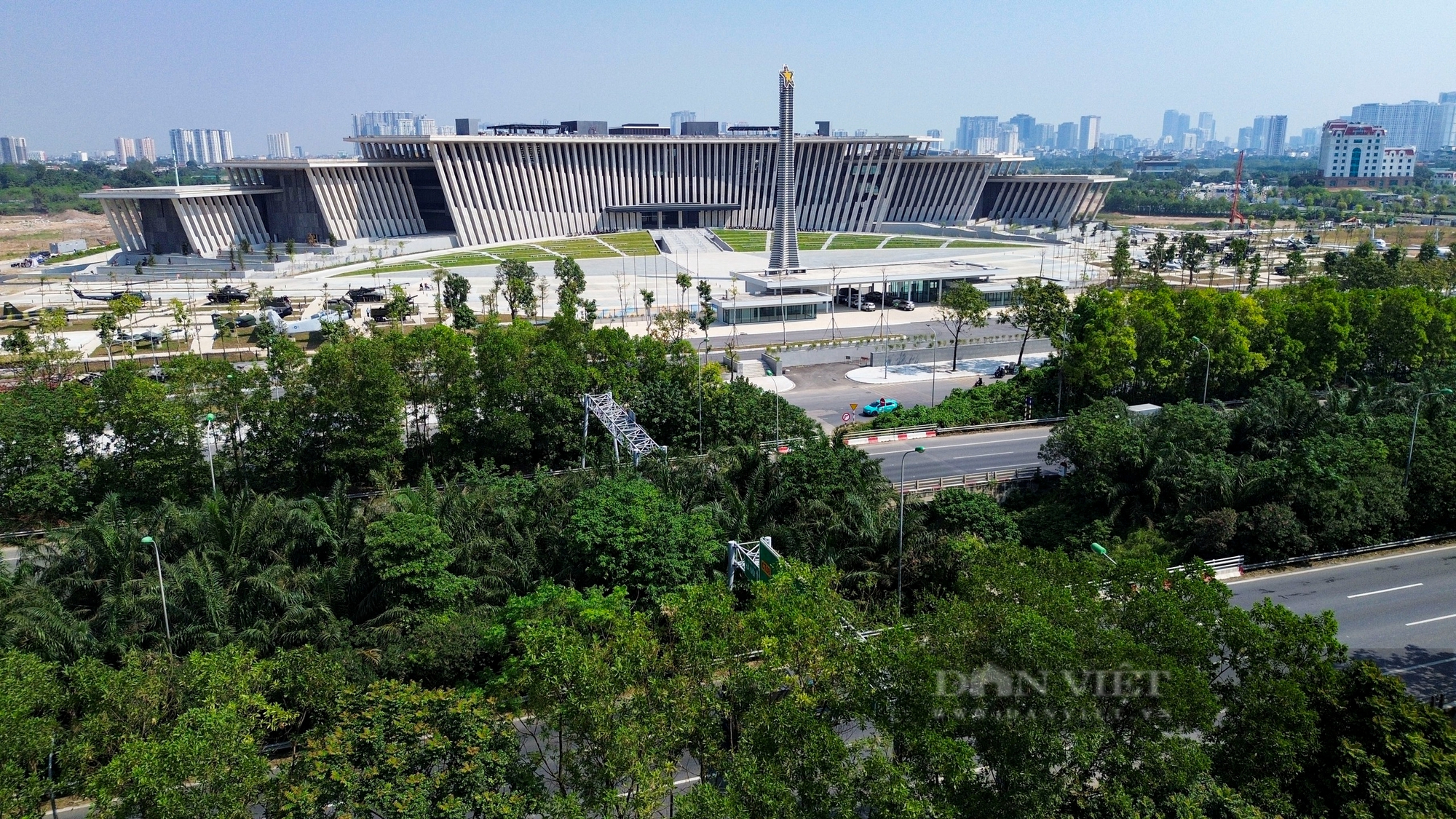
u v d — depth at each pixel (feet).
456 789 129.18
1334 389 340.39
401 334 315.17
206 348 481.05
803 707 136.36
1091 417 275.18
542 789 133.90
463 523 230.27
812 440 278.46
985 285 617.21
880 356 464.24
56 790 145.28
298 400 281.95
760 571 217.97
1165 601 143.13
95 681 152.66
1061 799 126.41
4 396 284.82
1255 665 139.13
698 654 147.54
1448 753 130.62
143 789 120.67
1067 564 160.86
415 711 135.33
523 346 309.22
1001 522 249.75
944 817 121.70
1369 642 206.18
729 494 250.78
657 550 214.69
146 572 207.41
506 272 574.15
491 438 295.89
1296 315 379.55
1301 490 250.57
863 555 229.25
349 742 129.29
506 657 188.96
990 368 451.12
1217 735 138.51
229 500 244.01
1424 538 257.14
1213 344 361.51
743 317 549.54
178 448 265.34
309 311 579.89
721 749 148.15
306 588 204.95
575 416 304.91
